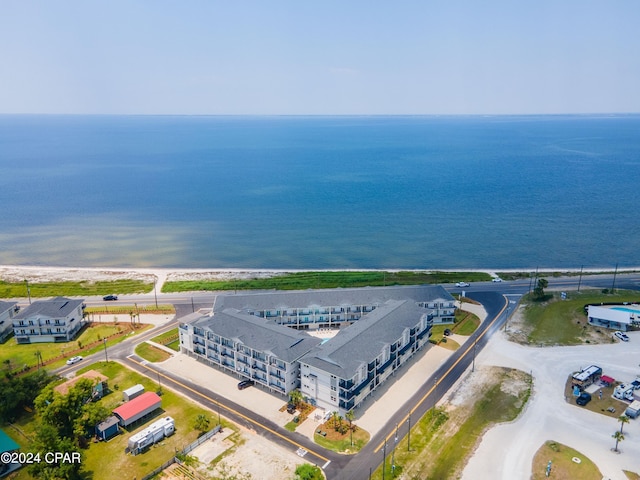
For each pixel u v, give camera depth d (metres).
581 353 124.50
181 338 126.56
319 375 98.69
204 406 101.94
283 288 177.00
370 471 81.88
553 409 100.56
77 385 94.88
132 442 86.69
